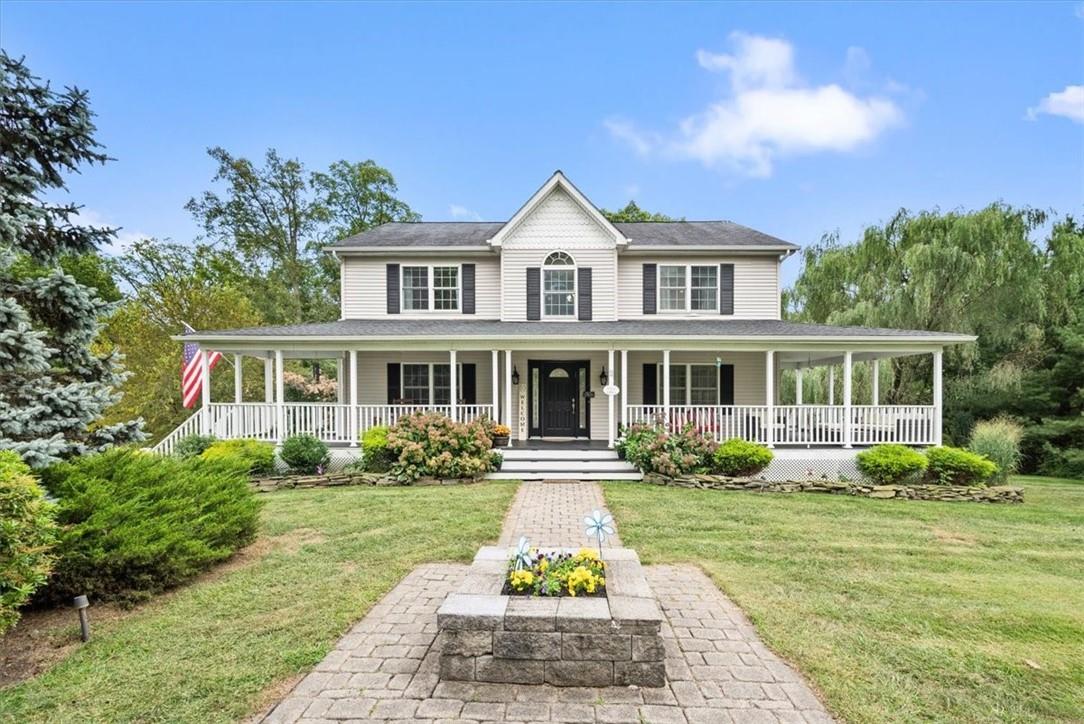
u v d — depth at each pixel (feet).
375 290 48.73
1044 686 11.12
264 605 15.14
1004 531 24.14
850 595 16.19
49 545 13.38
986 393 58.90
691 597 15.93
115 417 56.18
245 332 39.83
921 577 17.90
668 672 11.43
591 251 47.14
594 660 10.71
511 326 44.19
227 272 88.43
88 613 14.65
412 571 18.13
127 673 11.46
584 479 35.60
